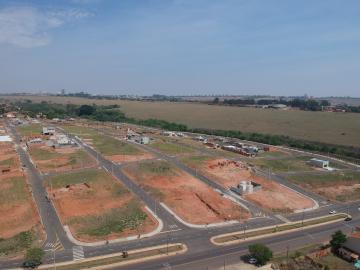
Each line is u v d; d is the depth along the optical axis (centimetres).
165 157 19775
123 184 14725
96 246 9625
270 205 13088
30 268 8456
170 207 12388
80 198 13112
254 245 8919
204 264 8806
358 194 14925
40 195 13438
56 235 10206
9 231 10494
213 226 11106
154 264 8775
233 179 15925
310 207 13200
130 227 10775
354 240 9244
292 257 9225
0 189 13950
